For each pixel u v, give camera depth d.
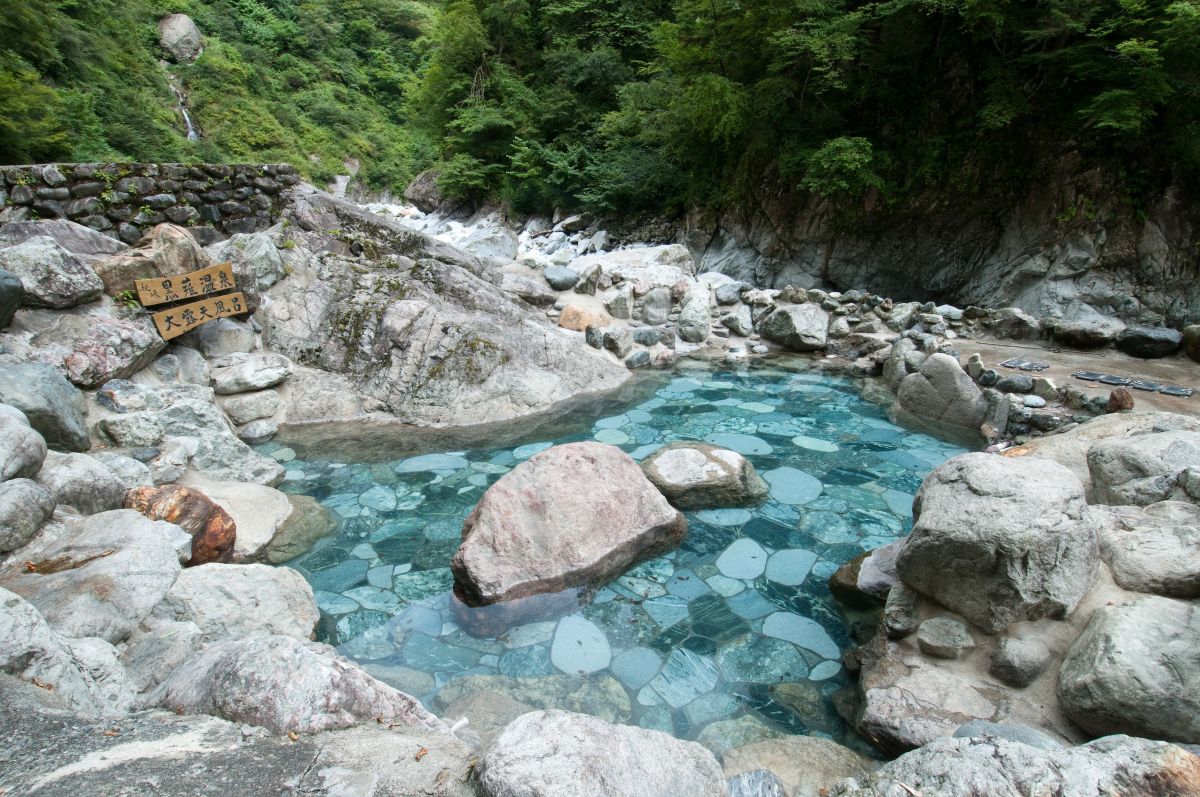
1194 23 7.86
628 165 14.55
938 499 2.79
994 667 2.53
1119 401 4.81
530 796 1.53
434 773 1.69
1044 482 2.64
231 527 3.48
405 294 6.13
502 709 2.66
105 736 1.66
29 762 1.52
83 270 4.58
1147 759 1.66
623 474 3.88
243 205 6.44
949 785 1.72
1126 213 9.36
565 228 15.70
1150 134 9.12
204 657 2.11
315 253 6.47
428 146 25.89
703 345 7.74
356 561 3.71
